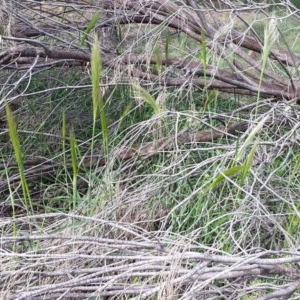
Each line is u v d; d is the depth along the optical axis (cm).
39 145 321
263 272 194
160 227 252
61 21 347
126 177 285
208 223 232
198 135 293
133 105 323
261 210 241
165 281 186
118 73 288
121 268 194
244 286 211
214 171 260
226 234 241
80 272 197
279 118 287
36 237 202
